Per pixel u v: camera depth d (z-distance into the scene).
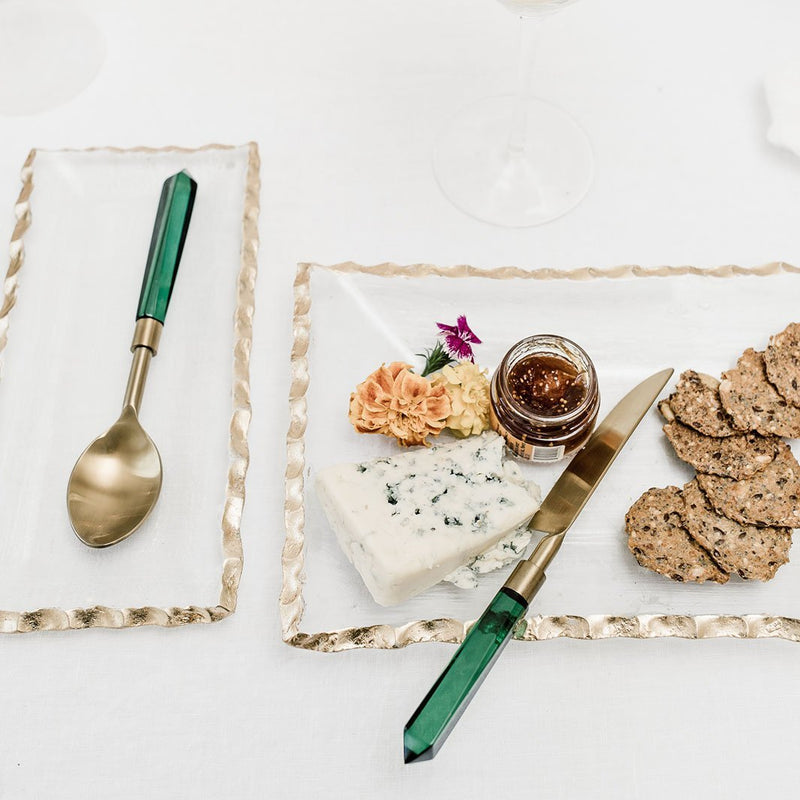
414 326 1.05
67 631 0.91
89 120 1.20
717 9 1.27
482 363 1.03
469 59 1.25
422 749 0.77
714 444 0.96
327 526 0.95
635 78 1.23
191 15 1.27
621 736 0.87
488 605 0.89
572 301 1.06
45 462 0.98
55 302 1.07
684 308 1.06
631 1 1.27
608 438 0.97
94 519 0.94
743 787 0.85
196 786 0.85
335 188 1.16
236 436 0.99
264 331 1.06
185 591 0.92
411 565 0.86
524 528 0.93
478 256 1.12
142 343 1.02
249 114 1.21
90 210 1.13
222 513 0.96
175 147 1.16
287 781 0.86
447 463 0.94
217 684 0.89
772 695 0.89
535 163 1.17
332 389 1.02
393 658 0.90
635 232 1.13
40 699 0.88
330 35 1.26
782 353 0.99
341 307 1.06
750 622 0.90
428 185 1.16
